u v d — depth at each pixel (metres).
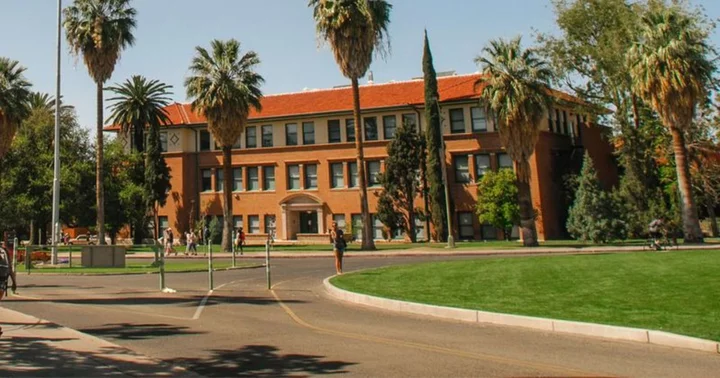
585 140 48.50
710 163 42.75
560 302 11.75
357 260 29.83
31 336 9.12
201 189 54.31
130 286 18.45
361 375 6.89
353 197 49.34
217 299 14.81
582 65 45.28
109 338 9.41
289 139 52.00
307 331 9.96
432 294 13.56
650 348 8.20
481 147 45.53
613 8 42.53
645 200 39.22
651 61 31.36
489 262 20.91
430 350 8.28
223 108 39.84
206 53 40.72
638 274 15.33
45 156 49.69
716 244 29.53
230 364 7.54
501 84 35.22
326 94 53.62
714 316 9.68
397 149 44.66
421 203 46.12
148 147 52.84
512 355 7.89
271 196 51.81
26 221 48.53
